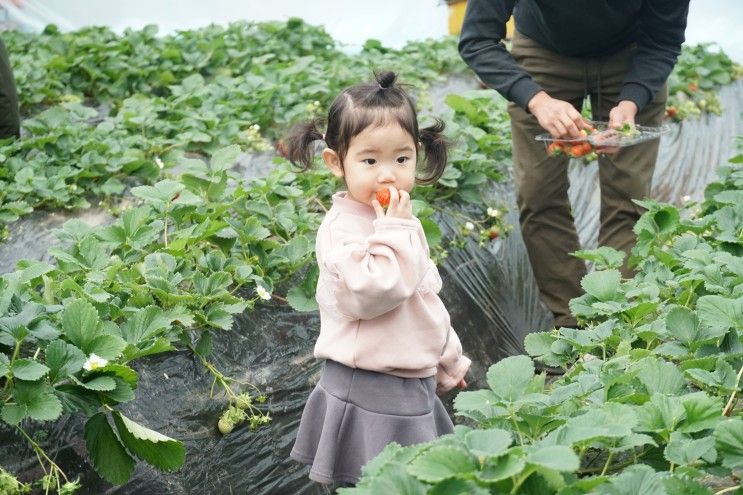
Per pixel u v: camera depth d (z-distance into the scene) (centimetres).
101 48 817
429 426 298
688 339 308
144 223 439
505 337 524
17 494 302
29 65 746
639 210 496
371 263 281
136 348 335
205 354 377
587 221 654
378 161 297
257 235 437
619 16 459
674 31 468
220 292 389
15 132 602
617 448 238
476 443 205
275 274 439
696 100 867
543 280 513
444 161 345
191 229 424
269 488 362
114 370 309
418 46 951
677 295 380
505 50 468
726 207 421
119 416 310
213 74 834
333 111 304
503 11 464
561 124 439
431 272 306
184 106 683
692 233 437
